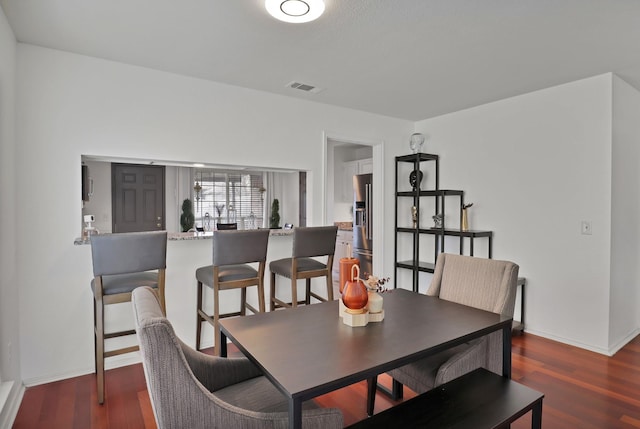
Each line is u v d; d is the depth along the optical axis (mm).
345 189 6707
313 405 1556
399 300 2277
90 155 2795
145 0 2008
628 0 1990
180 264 3131
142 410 2301
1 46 2137
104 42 2533
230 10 2107
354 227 5719
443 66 2953
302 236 3113
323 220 4027
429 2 2020
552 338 3500
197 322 3139
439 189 4555
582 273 3297
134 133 2955
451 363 1845
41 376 2625
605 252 3152
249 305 3221
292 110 3789
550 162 3502
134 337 2973
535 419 1709
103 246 2318
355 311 1804
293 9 2041
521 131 3721
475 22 2244
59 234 2674
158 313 1312
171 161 3162
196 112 3232
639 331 3678
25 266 2561
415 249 4430
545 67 2980
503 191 3879
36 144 2592
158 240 2480
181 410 1214
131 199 6266
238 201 7648
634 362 3000
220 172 7441
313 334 1689
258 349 1520
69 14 2158
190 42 2529
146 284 2496
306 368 1353
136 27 2318
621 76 3195
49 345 2650
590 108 3229
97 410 2295
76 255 2727
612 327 3209
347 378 1297
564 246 3412
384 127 4555
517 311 3770
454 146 4367
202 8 2086
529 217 3664
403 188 4809
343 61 2854
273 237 3600
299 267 3188
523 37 2439
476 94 3693
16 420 2184
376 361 1409
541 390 2564
